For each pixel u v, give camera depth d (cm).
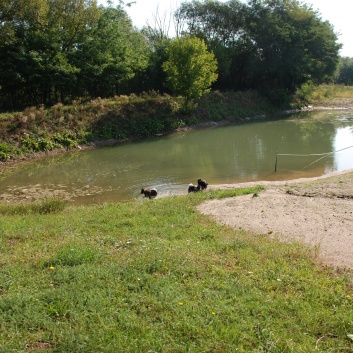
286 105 4653
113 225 927
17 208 1188
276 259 675
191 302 506
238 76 4903
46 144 2447
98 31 3309
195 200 1202
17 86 3055
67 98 3325
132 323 459
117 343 421
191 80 3366
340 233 838
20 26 2888
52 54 2959
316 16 4684
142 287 556
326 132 3031
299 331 451
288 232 864
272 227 905
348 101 5181
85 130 2738
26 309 490
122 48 3409
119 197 1499
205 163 2072
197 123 3516
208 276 594
